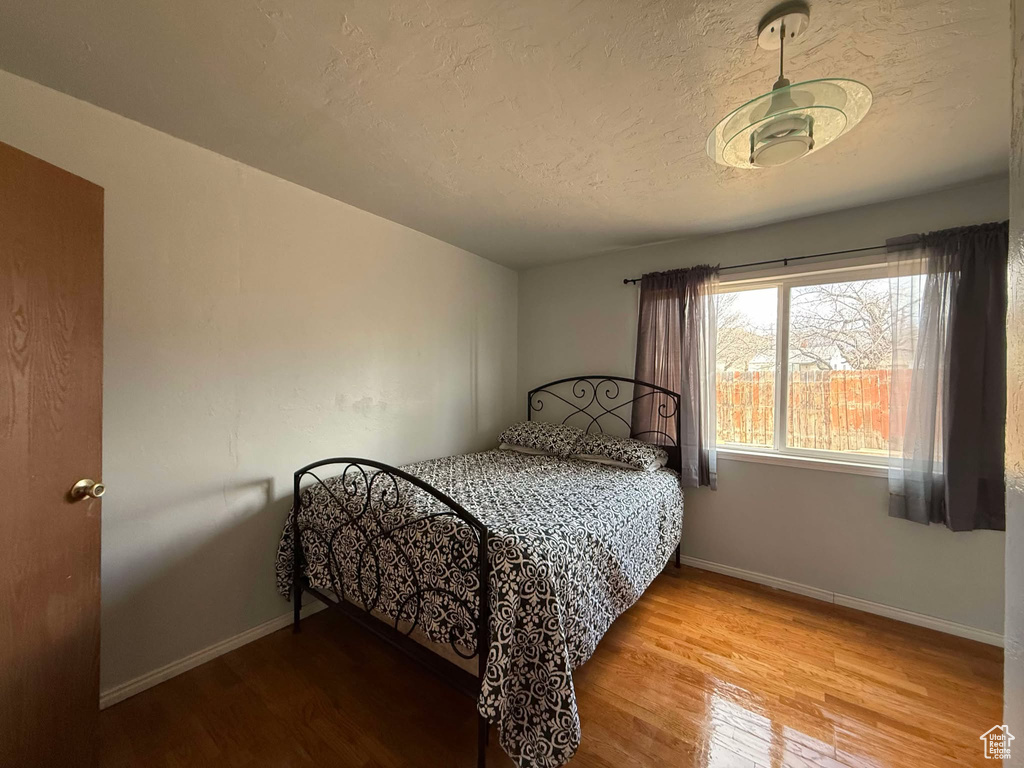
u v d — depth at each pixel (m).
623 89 1.42
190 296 1.79
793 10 1.09
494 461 2.83
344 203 2.37
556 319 3.56
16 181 1.14
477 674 1.48
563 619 1.42
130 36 1.21
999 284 1.98
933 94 1.42
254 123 1.63
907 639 2.08
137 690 1.67
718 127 1.28
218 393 1.89
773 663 1.90
